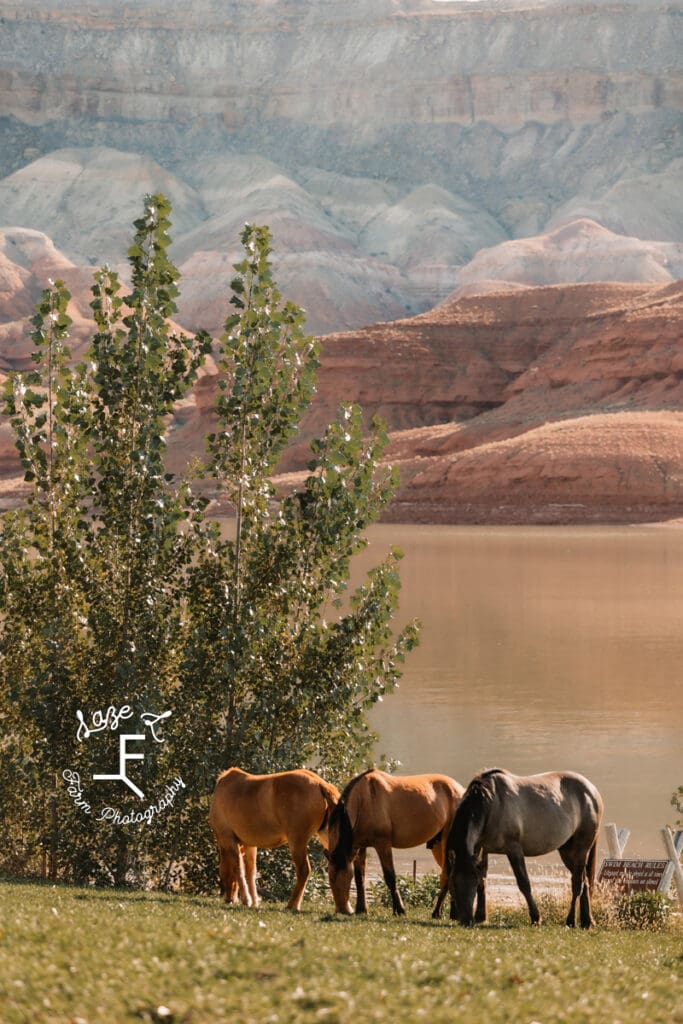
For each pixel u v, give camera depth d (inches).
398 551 1259.8
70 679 1191.6
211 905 917.2
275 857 1138.0
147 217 1246.9
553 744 2004.2
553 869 1387.8
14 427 1241.4
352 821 936.3
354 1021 502.0
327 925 808.3
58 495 1240.2
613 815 1585.9
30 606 1215.6
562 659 2901.1
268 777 951.0
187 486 1255.5
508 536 7662.4
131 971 556.1
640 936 901.2
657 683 2573.8
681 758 1897.1
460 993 564.7
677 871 1149.1
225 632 1197.7
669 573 5147.6
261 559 1238.9
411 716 2228.1
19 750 1208.2
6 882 1028.5
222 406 1261.1
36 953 581.0
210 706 1204.5
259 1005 517.7
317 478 1263.5
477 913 918.4
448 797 962.1
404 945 706.2
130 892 1022.4
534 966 648.4
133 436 1243.2
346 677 1229.7
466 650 3048.7
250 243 1263.5
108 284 1255.5
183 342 1255.5
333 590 1253.7
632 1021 538.6
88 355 1251.8
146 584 1205.7
